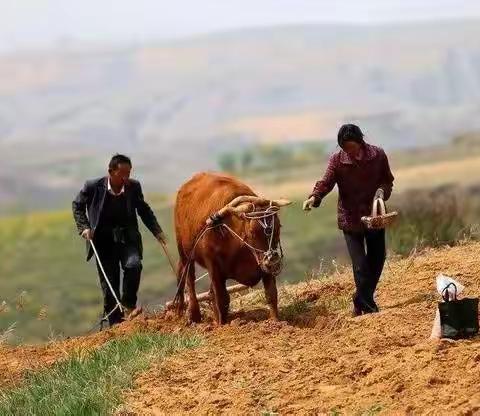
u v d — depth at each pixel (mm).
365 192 14789
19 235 96625
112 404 12438
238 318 16422
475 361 11211
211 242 15984
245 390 11961
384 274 17516
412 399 10734
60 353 16516
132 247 17984
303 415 10992
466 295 15203
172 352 14219
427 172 106625
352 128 14602
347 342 13188
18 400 14000
